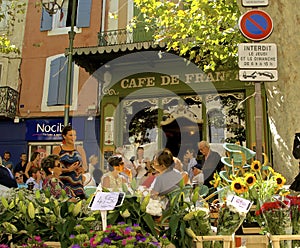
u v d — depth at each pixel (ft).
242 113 30.50
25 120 43.16
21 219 7.48
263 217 7.91
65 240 7.00
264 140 29.09
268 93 14.47
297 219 7.75
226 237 7.45
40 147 42.68
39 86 44.37
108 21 41.96
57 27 45.44
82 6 44.42
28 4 46.62
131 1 40.88
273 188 8.48
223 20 24.73
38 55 45.21
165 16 26.63
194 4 25.44
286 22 14.01
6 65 45.47
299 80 13.75
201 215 7.62
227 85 30.81
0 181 12.53
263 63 11.44
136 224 6.70
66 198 8.32
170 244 7.39
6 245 6.98
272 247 7.53
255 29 11.68
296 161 13.39
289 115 13.70
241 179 8.54
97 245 6.07
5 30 46.39
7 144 42.98
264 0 11.91
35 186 21.02
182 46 26.09
